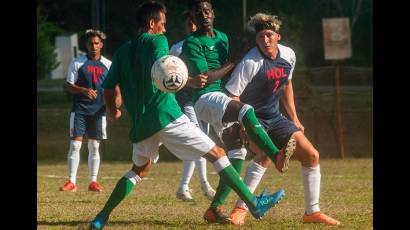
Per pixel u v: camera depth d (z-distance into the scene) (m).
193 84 19.75
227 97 19.89
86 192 31.58
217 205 20.69
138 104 18.61
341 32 72.88
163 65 18.06
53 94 89.56
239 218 20.56
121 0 119.25
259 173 21.05
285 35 121.44
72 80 32.78
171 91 18.19
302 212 23.19
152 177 39.28
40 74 112.12
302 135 20.39
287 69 20.33
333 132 57.28
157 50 18.31
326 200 26.95
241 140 21.19
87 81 32.78
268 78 20.06
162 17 19.19
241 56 20.41
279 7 126.25
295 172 41.62
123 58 18.86
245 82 19.98
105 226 20.17
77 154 32.59
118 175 41.56
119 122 60.62
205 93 20.42
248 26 20.58
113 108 19.41
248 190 19.17
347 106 66.94
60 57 120.81
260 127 19.47
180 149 18.67
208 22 21.22
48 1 131.00
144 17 19.11
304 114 57.56
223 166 18.92
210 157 18.86
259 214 19.14
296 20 124.06
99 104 32.53
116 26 119.38
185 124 18.56
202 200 27.58
